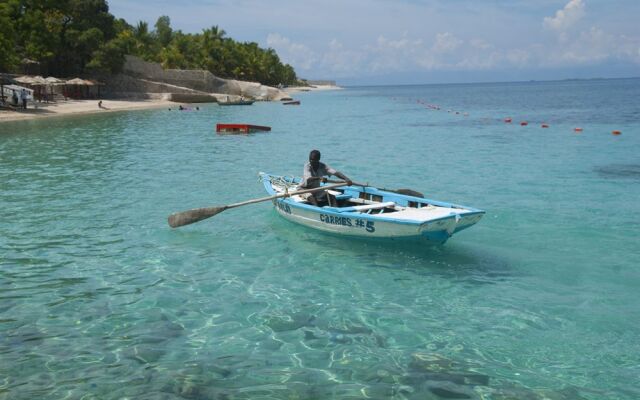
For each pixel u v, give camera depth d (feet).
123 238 33.55
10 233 34.42
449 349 19.72
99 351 19.54
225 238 33.58
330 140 89.10
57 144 82.74
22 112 140.56
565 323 21.81
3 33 147.95
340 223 32.01
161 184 50.90
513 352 19.49
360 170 58.54
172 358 19.06
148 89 234.79
